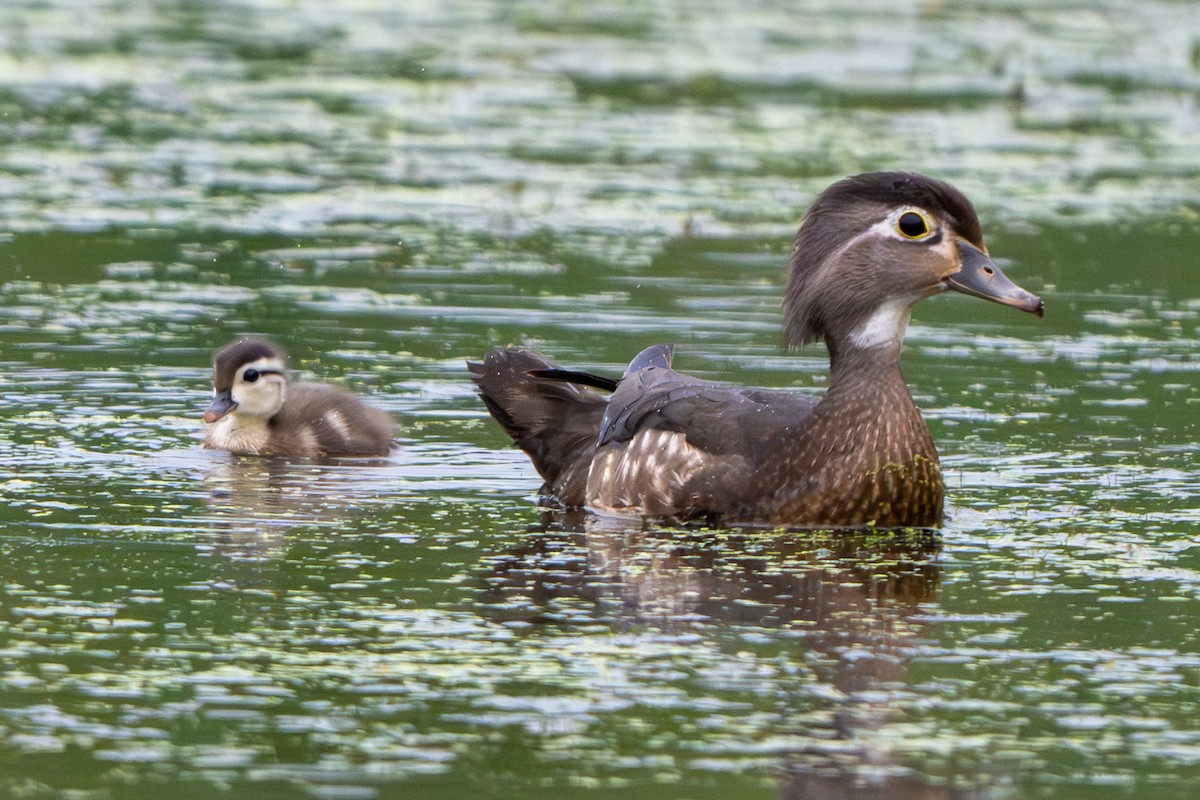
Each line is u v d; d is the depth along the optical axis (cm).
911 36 3503
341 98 3047
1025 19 3644
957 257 1318
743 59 3309
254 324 1845
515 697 960
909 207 1318
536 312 1891
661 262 2114
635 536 1275
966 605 1123
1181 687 989
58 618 1063
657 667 1005
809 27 3588
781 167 2617
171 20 3678
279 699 952
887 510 1298
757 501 1307
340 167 2583
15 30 3503
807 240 1357
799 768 880
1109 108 3031
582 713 941
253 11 3803
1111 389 1688
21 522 1261
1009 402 1644
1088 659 1029
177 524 1270
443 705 948
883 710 952
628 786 858
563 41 3475
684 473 1323
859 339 1322
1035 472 1448
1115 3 3806
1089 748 909
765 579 1173
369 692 962
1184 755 904
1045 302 1994
